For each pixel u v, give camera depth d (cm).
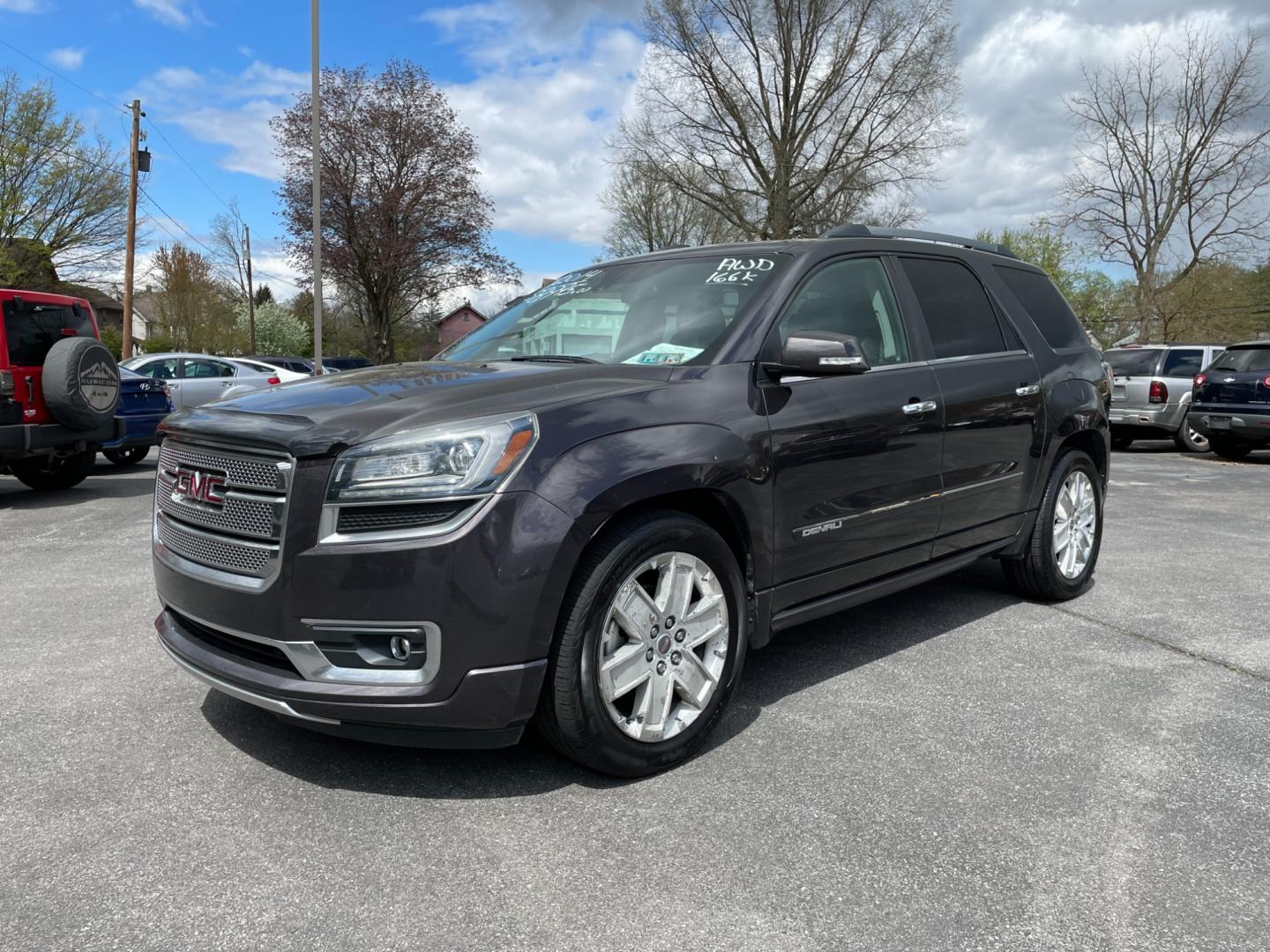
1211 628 442
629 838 246
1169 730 319
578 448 263
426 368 334
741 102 3128
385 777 281
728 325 329
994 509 429
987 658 396
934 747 304
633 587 274
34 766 288
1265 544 654
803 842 244
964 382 403
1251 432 1316
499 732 257
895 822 255
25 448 855
